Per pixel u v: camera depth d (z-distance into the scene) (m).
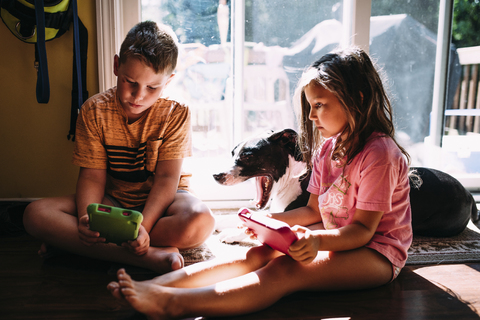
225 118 1.69
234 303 0.78
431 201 1.30
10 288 0.94
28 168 1.58
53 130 1.56
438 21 1.68
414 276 1.03
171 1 1.58
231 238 1.25
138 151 1.22
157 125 1.22
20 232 1.36
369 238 0.90
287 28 1.64
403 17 1.66
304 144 1.15
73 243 1.07
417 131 1.75
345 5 1.63
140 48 1.03
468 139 1.80
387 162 0.90
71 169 1.59
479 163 1.82
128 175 1.25
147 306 0.74
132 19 1.56
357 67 0.96
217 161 1.72
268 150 1.22
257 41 1.64
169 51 1.08
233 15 1.61
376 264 0.90
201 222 1.09
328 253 0.89
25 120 1.55
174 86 1.65
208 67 1.65
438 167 1.80
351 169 0.97
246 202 1.69
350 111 0.94
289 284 0.83
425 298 0.91
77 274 1.03
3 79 1.52
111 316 0.82
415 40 1.68
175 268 0.93
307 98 0.97
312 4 1.63
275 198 1.29
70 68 1.52
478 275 1.04
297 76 1.67
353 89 0.94
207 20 1.61
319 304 0.88
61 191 1.60
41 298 0.90
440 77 1.73
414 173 1.36
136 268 1.07
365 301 0.90
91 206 0.95
